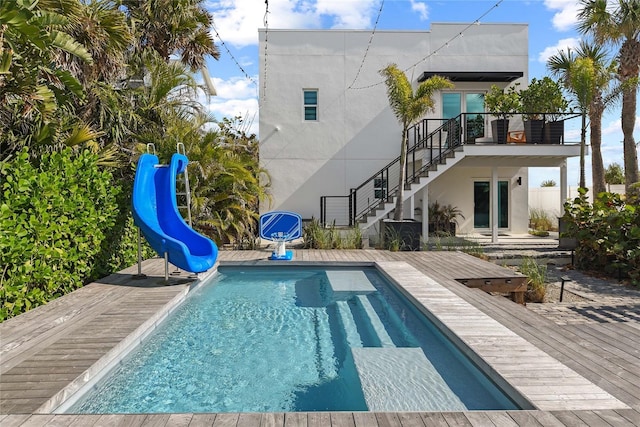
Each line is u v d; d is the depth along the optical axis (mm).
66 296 5242
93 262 6211
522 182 13922
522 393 2697
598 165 13273
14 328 3965
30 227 4586
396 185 13648
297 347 4195
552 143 11492
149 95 9648
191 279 6355
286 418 2422
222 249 10188
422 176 11164
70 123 7188
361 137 13641
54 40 5172
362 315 5266
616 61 12484
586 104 10977
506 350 3426
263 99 13516
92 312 4531
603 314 5383
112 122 8219
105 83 8039
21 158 4668
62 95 6324
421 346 4152
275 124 13531
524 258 8484
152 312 4555
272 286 6898
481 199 14055
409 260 8250
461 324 4137
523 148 11039
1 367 3084
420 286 5875
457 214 13797
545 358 3262
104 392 3199
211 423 2363
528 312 4605
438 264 7730
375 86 13633
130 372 3586
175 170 6914
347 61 13625
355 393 3197
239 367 3699
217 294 6355
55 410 2670
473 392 3092
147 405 3012
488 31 13727
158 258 8406
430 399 2990
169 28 10273
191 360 3852
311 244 10422
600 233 8359
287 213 8305
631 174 12523
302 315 5285
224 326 4840
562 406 2545
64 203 5277
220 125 14211
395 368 3574
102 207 6398
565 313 5453
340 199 13578
